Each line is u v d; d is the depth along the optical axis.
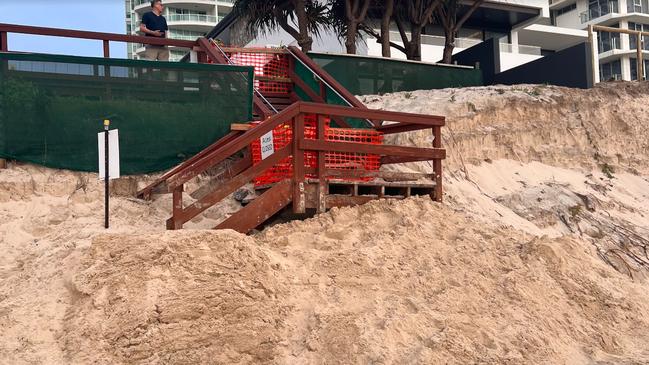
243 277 5.88
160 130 9.15
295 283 6.23
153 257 5.75
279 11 20.38
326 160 8.80
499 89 13.70
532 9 26.92
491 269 6.98
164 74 9.27
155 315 5.36
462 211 9.55
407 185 8.34
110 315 5.33
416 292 6.46
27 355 5.04
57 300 5.56
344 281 6.39
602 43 47.06
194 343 5.37
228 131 9.55
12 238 7.17
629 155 13.84
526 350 5.95
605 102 14.34
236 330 5.54
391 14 20.66
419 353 5.50
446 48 21.33
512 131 12.59
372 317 5.91
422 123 8.53
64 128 8.66
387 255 6.86
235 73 9.68
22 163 8.49
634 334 6.84
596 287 7.23
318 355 5.52
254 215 7.30
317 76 11.45
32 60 8.62
